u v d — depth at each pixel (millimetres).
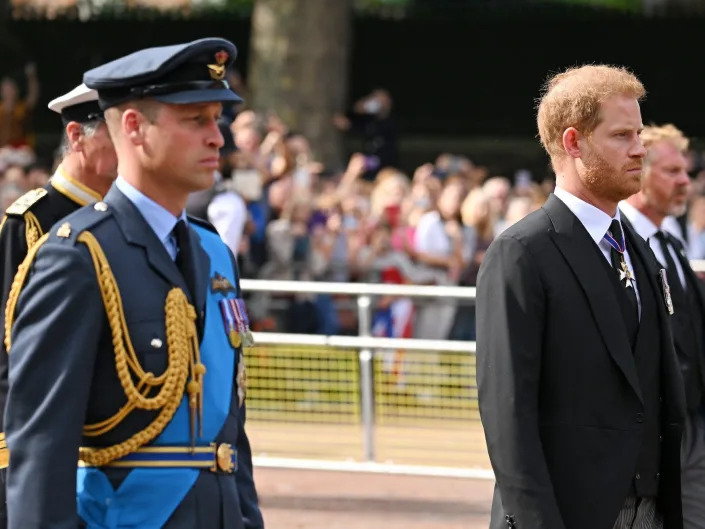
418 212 39812
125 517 12242
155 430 12320
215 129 12617
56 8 78125
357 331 33625
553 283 14156
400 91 80688
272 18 66625
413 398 29891
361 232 39812
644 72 78688
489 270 14328
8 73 76688
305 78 66375
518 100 79875
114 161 15086
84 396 11891
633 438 14195
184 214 13062
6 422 11938
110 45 78125
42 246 12328
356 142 70188
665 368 14555
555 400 14156
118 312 12195
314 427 30312
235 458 12891
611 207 14633
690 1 79500
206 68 12445
